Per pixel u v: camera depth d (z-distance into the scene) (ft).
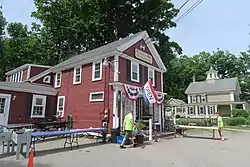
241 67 202.49
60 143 39.93
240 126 99.76
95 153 30.53
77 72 59.31
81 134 51.47
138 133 41.09
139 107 55.57
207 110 150.61
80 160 25.89
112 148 35.01
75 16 102.89
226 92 146.72
